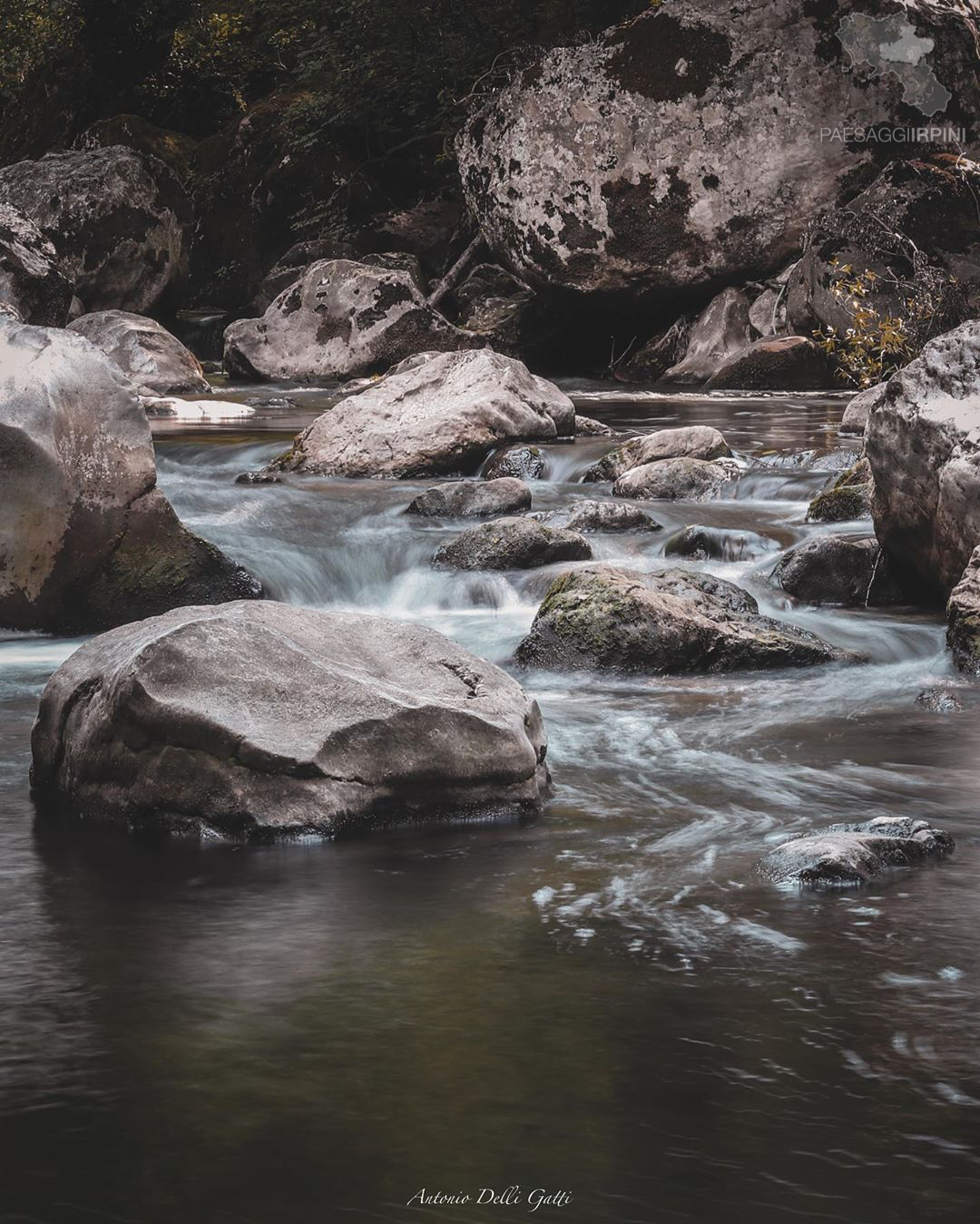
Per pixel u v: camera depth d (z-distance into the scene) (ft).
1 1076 9.12
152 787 14.67
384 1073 9.15
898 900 12.52
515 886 12.94
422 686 15.78
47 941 11.57
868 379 57.88
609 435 44.65
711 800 15.79
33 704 20.85
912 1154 8.18
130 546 26.78
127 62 101.04
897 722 19.63
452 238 84.48
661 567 30.04
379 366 70.85
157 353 62.08
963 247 60.34
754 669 23.21
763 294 68.39
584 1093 8.88
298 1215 7.57
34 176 78.95
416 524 33.30
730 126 68.33
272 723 14.71
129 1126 8.49
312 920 12.06
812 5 67.67
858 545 28.04
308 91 90.27
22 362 26.13
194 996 10.42
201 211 87.35
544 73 70.59
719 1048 9.53
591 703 20.85
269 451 42.29
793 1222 7.51
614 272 70.44
